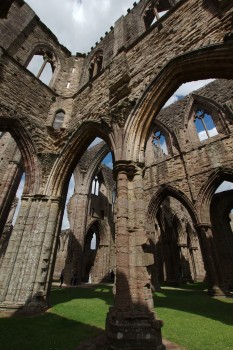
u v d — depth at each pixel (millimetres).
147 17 13672
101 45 16328
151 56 9398
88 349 4492
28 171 11344
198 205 16359
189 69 7809
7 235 24422
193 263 25219
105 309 8289
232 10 6980
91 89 12922
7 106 11211
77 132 11383
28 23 15102
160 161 20984
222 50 6762
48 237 9758
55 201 10781
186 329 5734
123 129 8148
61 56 17672
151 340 4547
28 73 13406
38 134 12305
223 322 6391
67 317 7180
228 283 16328
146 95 8266
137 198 6762
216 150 17297
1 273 8797
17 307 7945
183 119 20938
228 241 17625
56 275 31484
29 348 4473
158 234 26250
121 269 5652
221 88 19344
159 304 9602
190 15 8586
